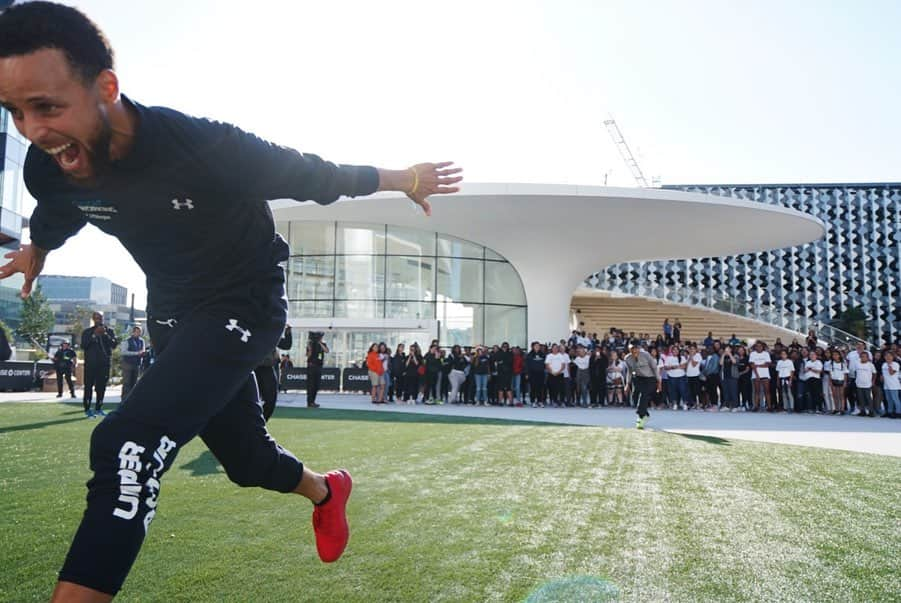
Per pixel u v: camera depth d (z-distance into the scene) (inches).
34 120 56.1
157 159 62.7
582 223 955.3
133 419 65.2
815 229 975.0
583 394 750.5
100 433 64.1
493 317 1062.4
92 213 69.3
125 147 61.4
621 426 447.2
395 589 102.8
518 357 757.9
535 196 891.4
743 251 1093.1
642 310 1567.4
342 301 1028.5
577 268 1066.1
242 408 82.2
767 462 257.8
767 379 676.7
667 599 100.7
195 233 69.8
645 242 1024.9
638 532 141.3
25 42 53.4
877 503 177.0
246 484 85.4
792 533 142.6
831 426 474.0
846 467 247.0
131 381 530.3
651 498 179.5
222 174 66.3
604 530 142.4
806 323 1280.8
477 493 182.2
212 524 141.6
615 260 1101.1
